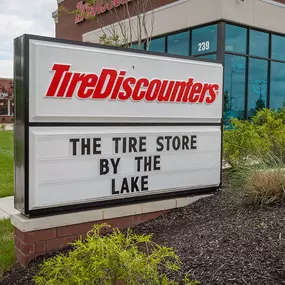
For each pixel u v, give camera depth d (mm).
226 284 2990
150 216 5105
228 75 12352
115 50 4699
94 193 4625
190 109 5453
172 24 13281
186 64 5352
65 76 4316
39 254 4258
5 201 7457
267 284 2922
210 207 5211
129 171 4906
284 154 6570
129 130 4879
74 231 4473
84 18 17016
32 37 4121
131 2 13727
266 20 13031
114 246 2527
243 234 3865
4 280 3982
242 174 5844
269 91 13812
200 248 3691
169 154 5262
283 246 3453
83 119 4508
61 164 4363
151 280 2703
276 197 4789
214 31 12023
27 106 4125
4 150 15039
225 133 7258
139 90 4914
